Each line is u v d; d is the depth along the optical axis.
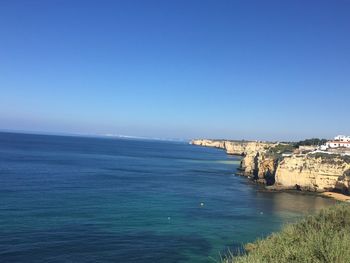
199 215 55.44
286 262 14.57
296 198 82.06
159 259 35.19
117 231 43.66
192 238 42.59
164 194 74.25
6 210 50.59
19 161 125.56
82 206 56.72
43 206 54.75
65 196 64.69
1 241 37.12
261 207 65.56
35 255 34.06
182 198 70.56
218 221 51.94
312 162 97.19
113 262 33.72
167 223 49.09
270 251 16.53
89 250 36.38
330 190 92.69
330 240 15.16
